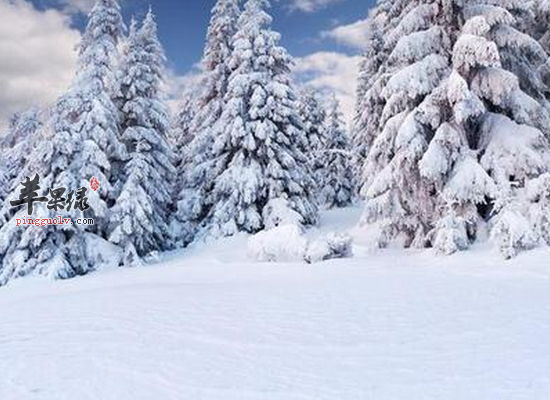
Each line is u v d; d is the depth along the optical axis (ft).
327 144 146.92
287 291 35.19
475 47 49.57
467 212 50.90
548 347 19.16
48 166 70.59
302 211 87.61
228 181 85.10
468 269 40.96
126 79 83.97
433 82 54.49
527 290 30.91
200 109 104.42
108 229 74.74
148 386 17.04
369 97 77.77
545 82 63.46
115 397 16.16
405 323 24.36
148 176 82.07
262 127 85.56
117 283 51.19
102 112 73.61
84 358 20.52
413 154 53.06
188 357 20.17
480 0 55.62
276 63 93.40
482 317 24.58
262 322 25.80
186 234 89.71
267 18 92.43
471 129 56.59
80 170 70.74
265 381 17.20
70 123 74.23
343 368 18.28
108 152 77.82
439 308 27.22
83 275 67.56
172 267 62.28
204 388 16.70
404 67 58.85
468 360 18.30
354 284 36.91
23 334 25.54
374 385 16.42
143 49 89.92
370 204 59.36
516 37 53.62
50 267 65.00
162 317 27.81
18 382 17.92
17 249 67.82
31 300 40.16
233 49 97.66
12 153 98.84
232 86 88.43
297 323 25.35
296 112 93.56
